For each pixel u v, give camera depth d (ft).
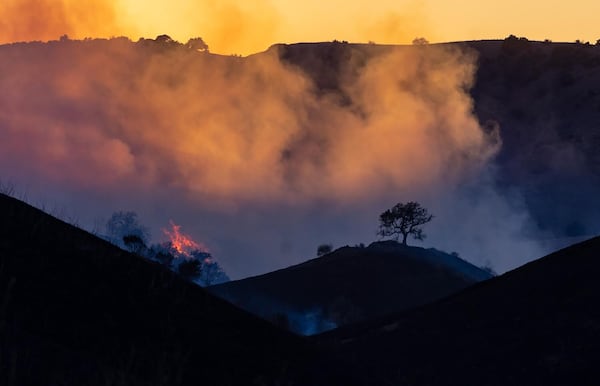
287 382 172.24
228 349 176.65
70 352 135.03
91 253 188.24
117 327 159.33
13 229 180.96
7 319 137.39
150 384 133.28
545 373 368.68
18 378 115.55
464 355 416.05
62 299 159.02
